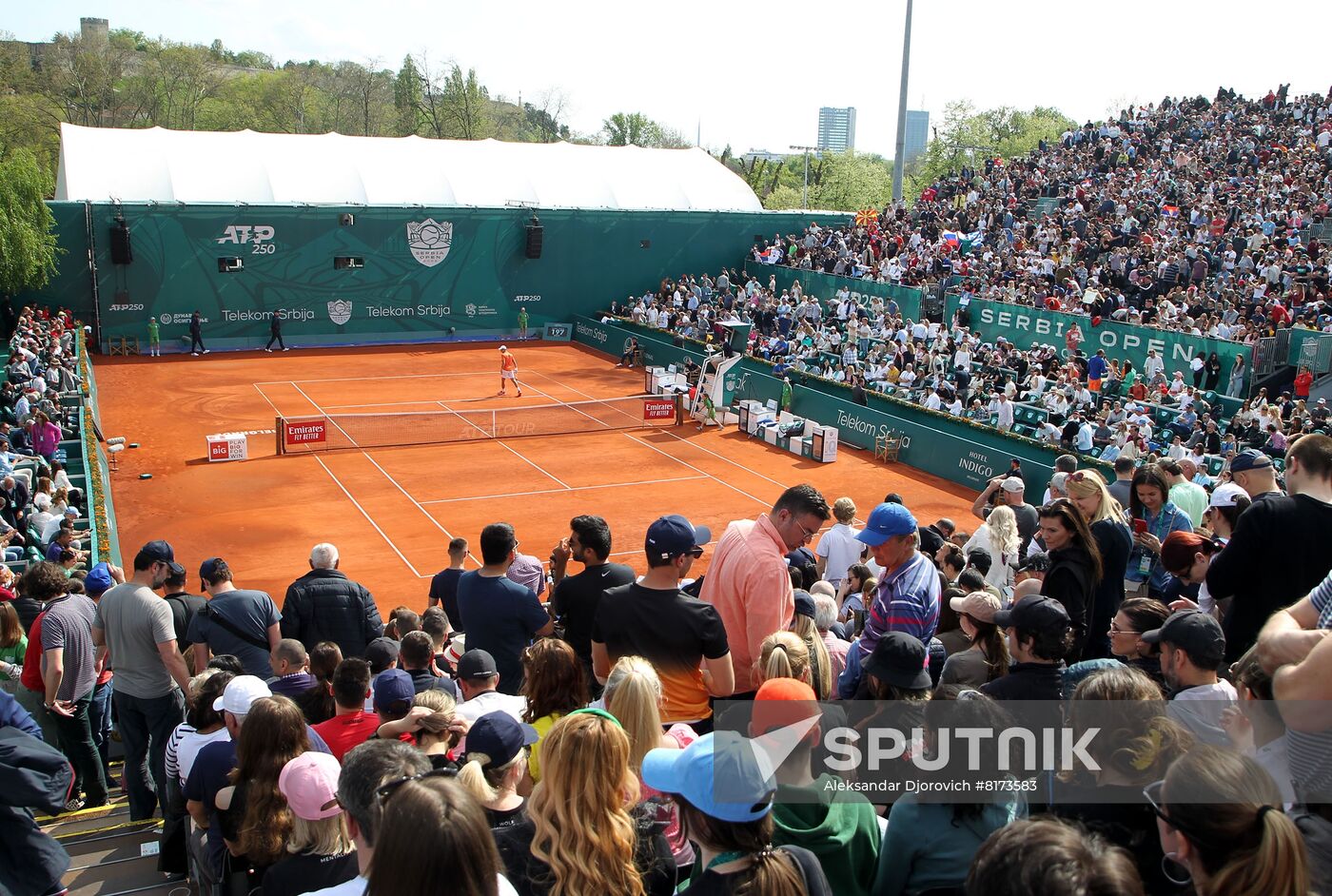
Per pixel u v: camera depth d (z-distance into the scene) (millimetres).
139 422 39906
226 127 119375
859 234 60156
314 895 4543
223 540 28375
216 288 53250
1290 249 41781
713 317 55281
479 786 5332
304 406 43219
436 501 32094
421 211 57000
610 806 4672
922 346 44281
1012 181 59906
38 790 6762
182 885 8508
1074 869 3195
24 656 12586
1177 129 58812
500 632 9914
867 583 12711
